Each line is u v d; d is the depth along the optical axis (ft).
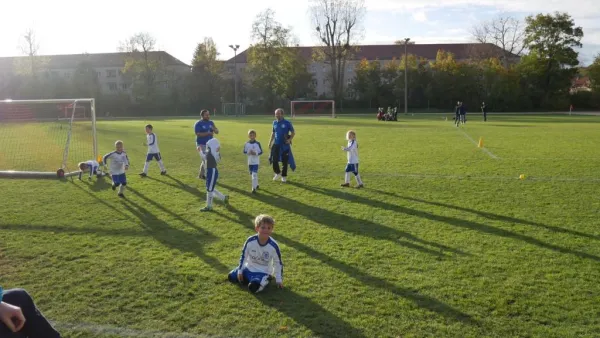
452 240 23.50
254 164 35.24
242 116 200.85
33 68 241.76
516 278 18.56
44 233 24.64
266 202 32.12
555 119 145.59
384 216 28.27
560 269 19.52
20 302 8.61
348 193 34.99
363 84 246.47
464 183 38.58
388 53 310.86
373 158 53.57
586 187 36.65
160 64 250.57
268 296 16.92
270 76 238.27
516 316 15.42
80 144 69.72
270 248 17.63
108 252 21.66
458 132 91.25
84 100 46.01
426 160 51.78
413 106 241.96
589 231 24.95
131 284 17.97
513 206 30.63
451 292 17.22
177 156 55.57
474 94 235.20
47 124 111.14
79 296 16.90
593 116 168.86
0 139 77.66
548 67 231.09
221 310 15.80
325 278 18.56
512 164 48.52
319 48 251.39
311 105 234.99
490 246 22.58
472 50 272.10
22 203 31.53
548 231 24.99
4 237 23.91
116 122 135.54
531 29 235.81
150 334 14.29
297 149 62.80
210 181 29.55
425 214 28.71
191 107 246.68
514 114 193.77
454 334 14.26
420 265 19.97
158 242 23.18
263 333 14.33
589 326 14.76
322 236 24.20
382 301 16.49
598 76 232.73
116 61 303.07
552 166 47.06
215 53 257.34
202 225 26.32
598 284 17.99
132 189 36.42
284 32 237.25
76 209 29.91
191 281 18.30
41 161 53.31
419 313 15.60
